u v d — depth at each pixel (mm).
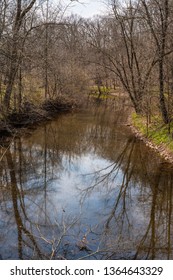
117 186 11484
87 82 35531
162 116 17203
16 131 17406
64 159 14641
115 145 17031
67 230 8047
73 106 30609
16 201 9898
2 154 14523
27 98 21266
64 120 24062
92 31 37156
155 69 18391
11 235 7805
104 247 7328
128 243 7609
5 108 18016
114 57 26141
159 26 16156
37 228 8148
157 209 9734
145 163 13891
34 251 7027
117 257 6965
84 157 15055
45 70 23844
